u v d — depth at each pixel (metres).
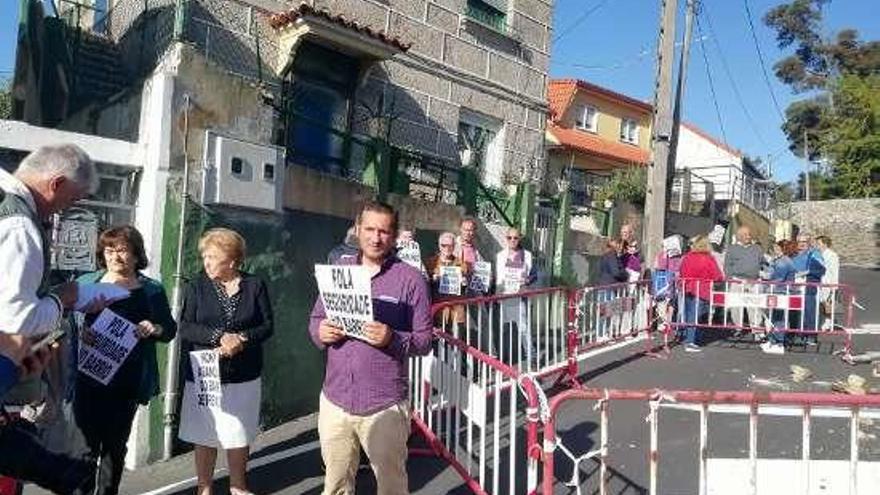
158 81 6.14
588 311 9.75
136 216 6.19
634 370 9.49
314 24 10.52
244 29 10.73
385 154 9.38
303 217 7.50
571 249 14.08
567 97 30.77
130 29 9.16
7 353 2.75
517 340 7.72
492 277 9.43
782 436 6.57
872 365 10.27
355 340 3.97
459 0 14.05
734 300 10.84
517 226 12.51
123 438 4.45
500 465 5.57
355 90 12.08
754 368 9.90
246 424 4.84
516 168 15.41
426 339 4.00
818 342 11.80
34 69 10.41
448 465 5.78
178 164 6.16
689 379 9.16
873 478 3.97
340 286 3.89
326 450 4.09
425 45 13.44
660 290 11.56
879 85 36.09
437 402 5.67
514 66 15.32
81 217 5.81
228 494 5.35
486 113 14.72
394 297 4.00
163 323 4.59
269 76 10.93
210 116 6.41
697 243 11.09
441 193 12.27
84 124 8.39
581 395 3.79
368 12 12.40
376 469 4.00
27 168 2.97
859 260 36.38
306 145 11.31
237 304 4.81
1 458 3.16
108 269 4.51
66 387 3.87
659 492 5.32
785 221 32.09
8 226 2.74
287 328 7.25
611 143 32.84
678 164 40.22
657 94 14.88
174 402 6.15
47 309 2.85
